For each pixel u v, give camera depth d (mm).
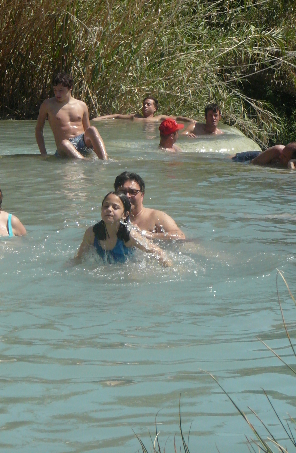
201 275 4922
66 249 5602
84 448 2541
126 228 5270
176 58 19328
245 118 21000
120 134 14531
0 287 4617
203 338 3686
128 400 2932
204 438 2605
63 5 16906
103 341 3648
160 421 2750
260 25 22234
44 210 7016
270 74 23172
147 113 17578
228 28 21609
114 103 18375
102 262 5219
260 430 2660
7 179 8875
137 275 4918
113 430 2674
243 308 4207
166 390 3031
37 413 2820
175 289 4594
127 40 18109
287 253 5504
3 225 5984
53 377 3186
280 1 22016
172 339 3676
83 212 6945
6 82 18359
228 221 6648
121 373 3219
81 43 17672
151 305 4277
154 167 10250
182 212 7020
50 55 18094
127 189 6023
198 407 2863
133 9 17938
